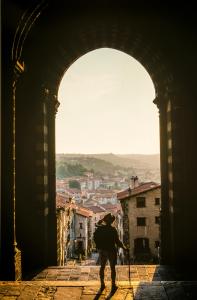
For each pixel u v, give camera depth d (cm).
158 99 1468
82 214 6431
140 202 3978
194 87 1304
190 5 1232
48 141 1423
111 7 1327
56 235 1413
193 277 1179
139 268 1280
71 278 1170
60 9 1320
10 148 1013
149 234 3938
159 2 1296
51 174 1424
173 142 1333
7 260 994
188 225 1323
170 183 1376
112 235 814
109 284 827
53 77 1429
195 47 1276
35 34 1291
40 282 841
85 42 1466
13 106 1021
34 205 1318
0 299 732
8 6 966
